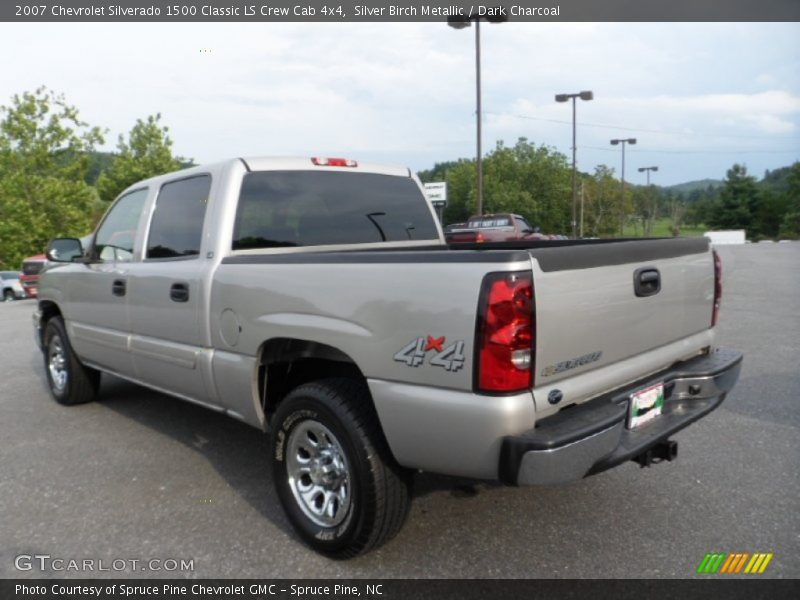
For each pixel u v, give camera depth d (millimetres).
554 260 2383
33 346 9156
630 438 2760
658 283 2961
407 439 2500
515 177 65938
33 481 3812
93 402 5605
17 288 20062
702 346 3385
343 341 2709
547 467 2254
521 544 2936
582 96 33062
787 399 5012
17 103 25797
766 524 3064
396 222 4324
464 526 3111
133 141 30266
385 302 2551
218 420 4992
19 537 3117
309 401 2826
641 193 74188
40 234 25312
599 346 2621
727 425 4449
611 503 3326
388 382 2561
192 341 3641
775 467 3719
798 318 9039
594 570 2713
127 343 4270
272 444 3088
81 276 4836
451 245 4641
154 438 4562
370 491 2629
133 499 3529
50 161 26469
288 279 2963
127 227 4473
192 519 3279
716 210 71438
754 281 15031
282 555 2914
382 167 4375
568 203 64188
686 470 3713
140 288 4070
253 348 3174
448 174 70500
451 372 2354
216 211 3541
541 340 2334
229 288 3297
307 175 3904
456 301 2332
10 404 5637
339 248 3971
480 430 2301
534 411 2342
